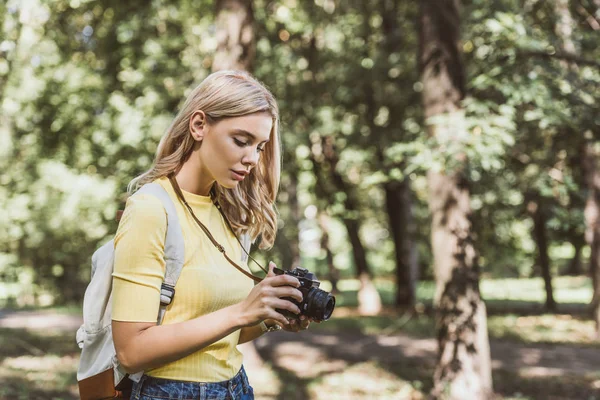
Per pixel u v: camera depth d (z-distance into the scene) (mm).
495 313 20047
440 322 8102
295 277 1653
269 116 1784
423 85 8227
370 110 16984
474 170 7508
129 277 1635
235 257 1917
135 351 1604
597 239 15141
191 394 1735
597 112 7852
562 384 10055
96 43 16484
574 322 17625
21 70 15461
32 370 9602
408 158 8023
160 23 15375
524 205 16031
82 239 22172
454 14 8133
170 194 1784
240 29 10297
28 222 21188
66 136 18375
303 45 17297
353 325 16891
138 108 14906
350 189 20750
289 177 18922
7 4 12844
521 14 8438
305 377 10305
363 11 17531
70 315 19031
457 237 8008
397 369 11125
